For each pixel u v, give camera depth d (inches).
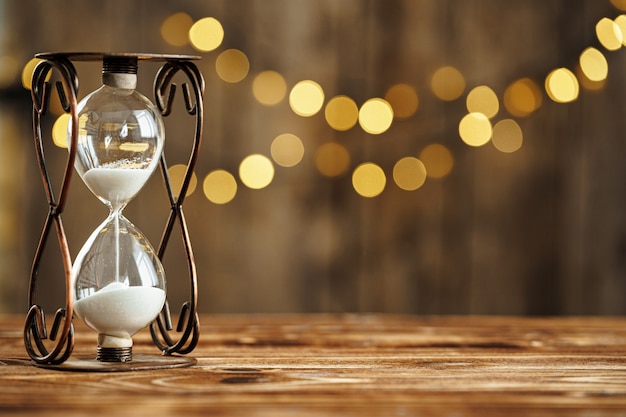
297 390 34.4
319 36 118.1
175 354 44.8
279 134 118.0
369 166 119.3
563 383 36.6
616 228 122.7
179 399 32.4
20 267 114.4
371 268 120.5
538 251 122.4
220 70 116.7
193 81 41.5
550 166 121.8
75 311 40.4
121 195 40.3
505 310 122.5
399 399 32.7
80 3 114.3
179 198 42.8
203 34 115.4
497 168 121.2
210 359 43.4
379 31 118.9
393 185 120.2
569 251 122.6
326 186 119.3
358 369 40.2
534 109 121.0
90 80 113.0
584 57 120.0
